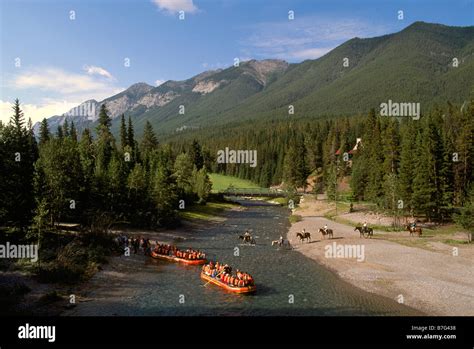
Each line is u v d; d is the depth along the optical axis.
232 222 89.06
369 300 33.59
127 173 83.25
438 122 116.81
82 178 62.94
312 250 54.72
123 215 69.25
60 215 56.59
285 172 159.75
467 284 36.31
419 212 73.50
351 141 184.75
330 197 115.31
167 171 80.94
